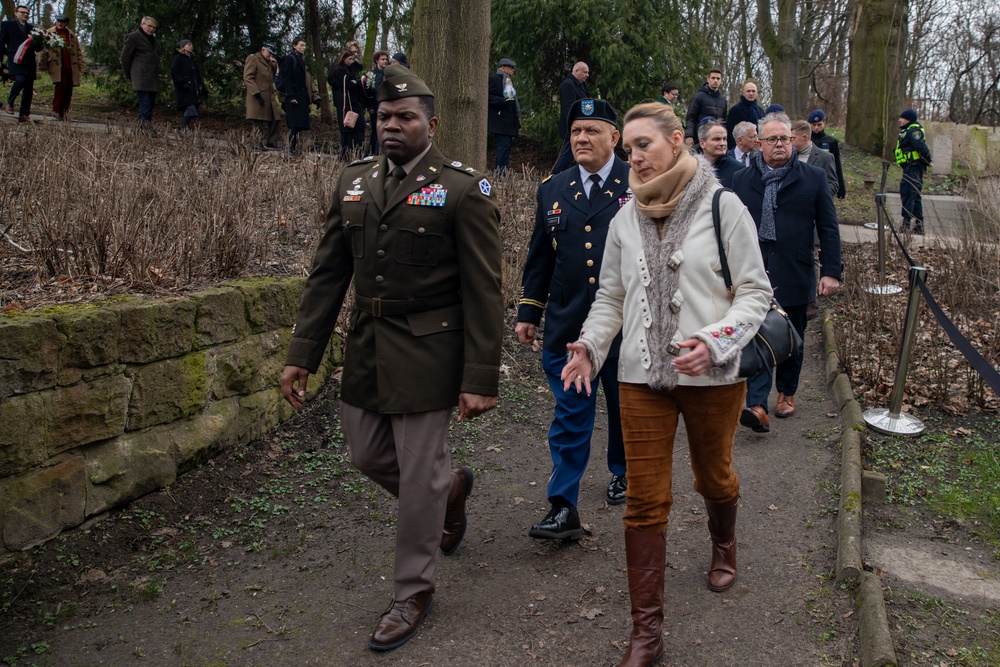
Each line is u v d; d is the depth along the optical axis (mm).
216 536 3852
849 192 14891
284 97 12188
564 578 3539
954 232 8422
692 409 2887
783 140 5148
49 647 3025
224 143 10062
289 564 3664
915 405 5559
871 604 3096
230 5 16578
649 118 2877
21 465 3371
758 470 4695
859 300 7617
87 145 7453
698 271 2791
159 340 3969
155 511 3928
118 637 3105
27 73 11148
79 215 4707
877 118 20359
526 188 9422
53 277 4312
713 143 6234
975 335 6762
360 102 11875
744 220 2811
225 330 4398
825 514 4082
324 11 18250
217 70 16812
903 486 4387
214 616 3258
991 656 2947
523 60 15828
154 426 4008
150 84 12500
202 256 4895
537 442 5148
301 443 4801
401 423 3043
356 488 4367
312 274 3262
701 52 16547
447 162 3109
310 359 3189
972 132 15828
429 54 7605
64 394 3523
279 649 3045
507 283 6848
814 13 25641
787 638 3076
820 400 5867
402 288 3043
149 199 5773
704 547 3803
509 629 3158
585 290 3709
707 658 2965
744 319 2689
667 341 2787
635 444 2869
